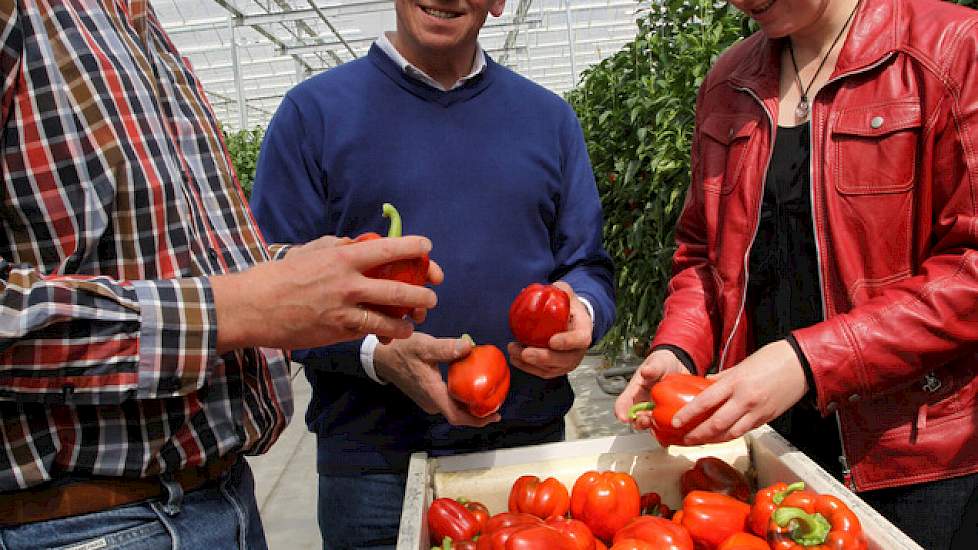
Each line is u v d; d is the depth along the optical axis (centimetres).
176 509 115
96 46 108
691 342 177
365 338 175
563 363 170
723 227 177
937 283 136
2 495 102
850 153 152
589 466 160
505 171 192
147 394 99
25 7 99
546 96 207
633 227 449
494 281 190
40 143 100
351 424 191
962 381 147
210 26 1505
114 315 95
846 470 158
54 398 95
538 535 124
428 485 154
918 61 144
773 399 138
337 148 187
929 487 152
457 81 192
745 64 180
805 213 162
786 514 119
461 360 159
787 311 170
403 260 121
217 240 133
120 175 105
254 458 478
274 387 135
